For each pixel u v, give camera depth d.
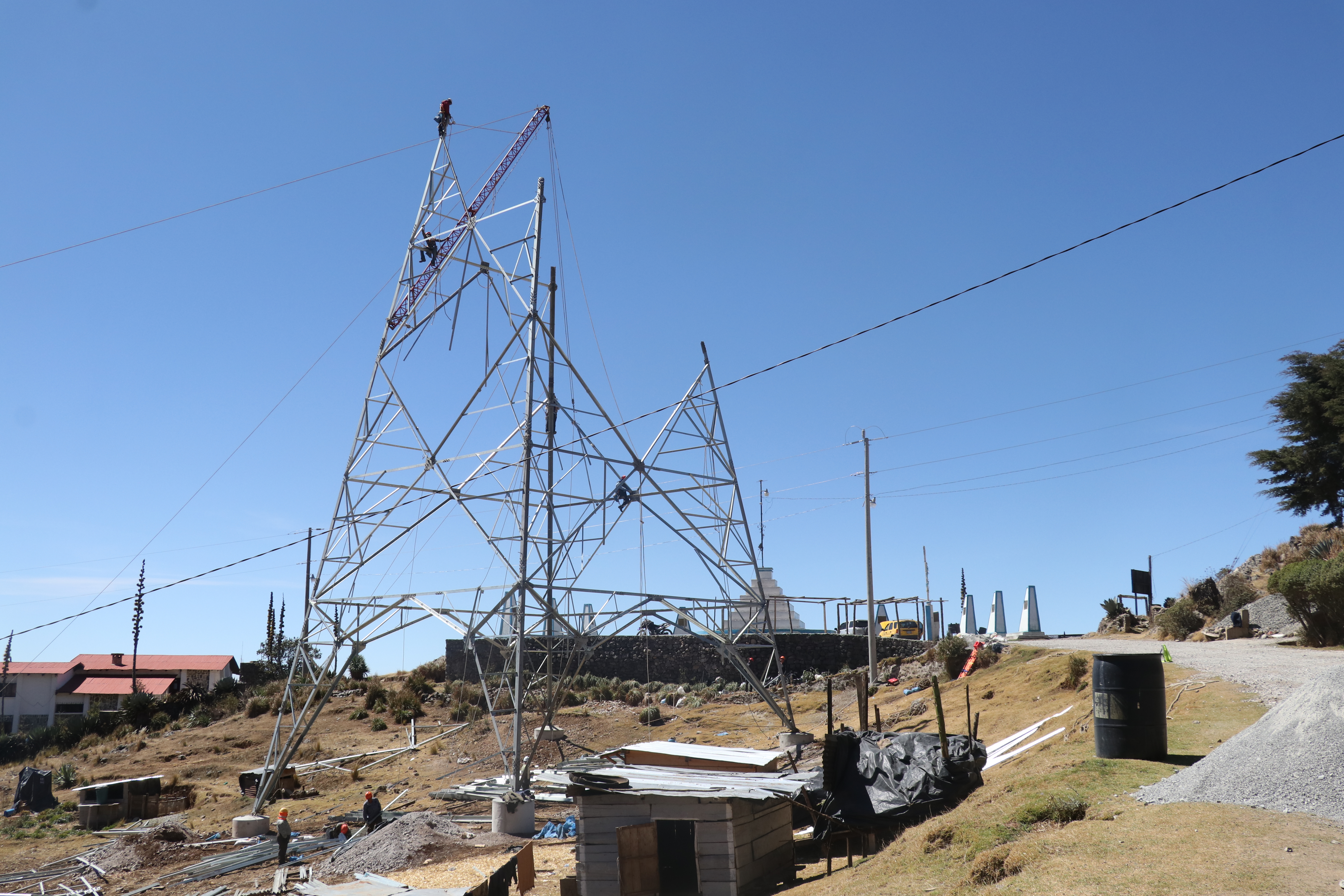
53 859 29.48
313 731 53.06
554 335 29.73
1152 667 15.60
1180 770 14.05
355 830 29.22
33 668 85.75
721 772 19.84
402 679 67.12
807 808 17.97
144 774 46.50
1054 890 10.25
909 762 18.19
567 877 18.06
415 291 33.69
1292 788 11.60
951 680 42.34
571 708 53.12
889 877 13.21
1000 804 14.30
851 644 56.94
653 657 61.03
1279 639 35.09
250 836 29.69
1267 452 50.75
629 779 18.30
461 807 31.97
